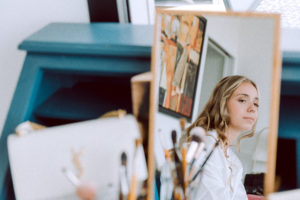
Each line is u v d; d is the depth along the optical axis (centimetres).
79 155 99
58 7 148
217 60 96
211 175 101
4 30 131
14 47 137
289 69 97
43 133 99
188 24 95
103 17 157
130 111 119
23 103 115
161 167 100
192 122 101
